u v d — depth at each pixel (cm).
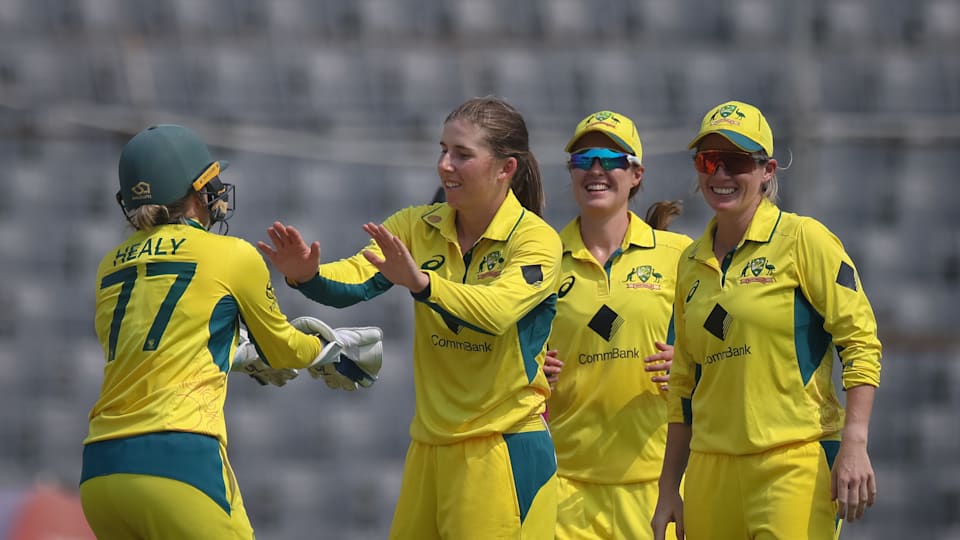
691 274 1655
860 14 4750
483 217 1570
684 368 1691
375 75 4609
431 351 1554
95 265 4441
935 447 4306
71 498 2650
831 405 1577
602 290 1986
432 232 1602
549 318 1572
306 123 4519
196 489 1345
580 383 1986
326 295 1493
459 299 1421
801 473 1545
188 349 1371
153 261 1393
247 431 4206
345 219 4475
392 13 4747
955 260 4481
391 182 4509
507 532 1523
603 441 1984
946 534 4266
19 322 4372
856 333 1530
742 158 1590
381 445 4231
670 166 4400
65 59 4569
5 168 4469
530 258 1514
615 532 1978
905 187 4503
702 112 4569
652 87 4606
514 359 1530
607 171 1966
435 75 4622
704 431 1616
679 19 4753
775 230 1589
